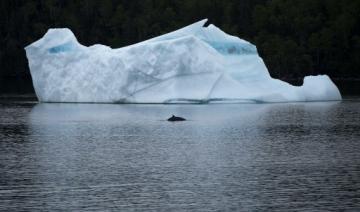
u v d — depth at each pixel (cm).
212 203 9519
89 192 10044
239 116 19538
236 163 12012
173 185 10438
